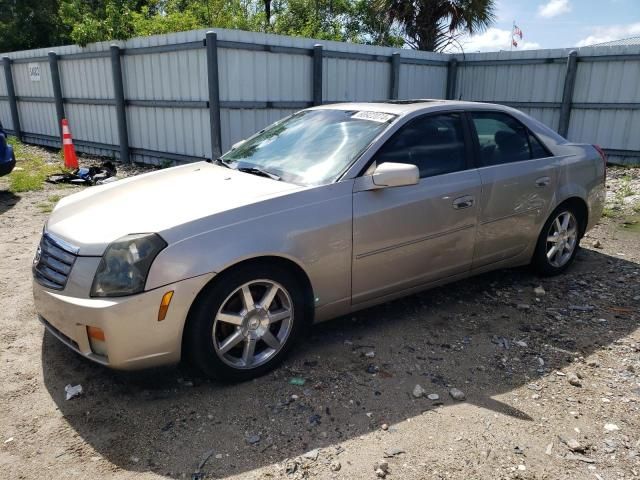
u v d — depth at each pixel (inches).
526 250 188.5
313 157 153.5
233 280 123.7
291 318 135.7
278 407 121.6
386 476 100.7
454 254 164.7
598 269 212.7
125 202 137.6
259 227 126.3
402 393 127.4
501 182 171.3
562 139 199.9
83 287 117.2
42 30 944.3
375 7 669.9
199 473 101.6
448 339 154.3
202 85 393.1
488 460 105.3
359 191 141.9
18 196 335.6
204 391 127.9
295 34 771.4
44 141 589.9
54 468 102.9
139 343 115.8
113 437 111.7
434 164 159.2
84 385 130.3
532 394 127.6
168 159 444.5
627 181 389.1
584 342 153.3
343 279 142.1
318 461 104.7
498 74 526.3
